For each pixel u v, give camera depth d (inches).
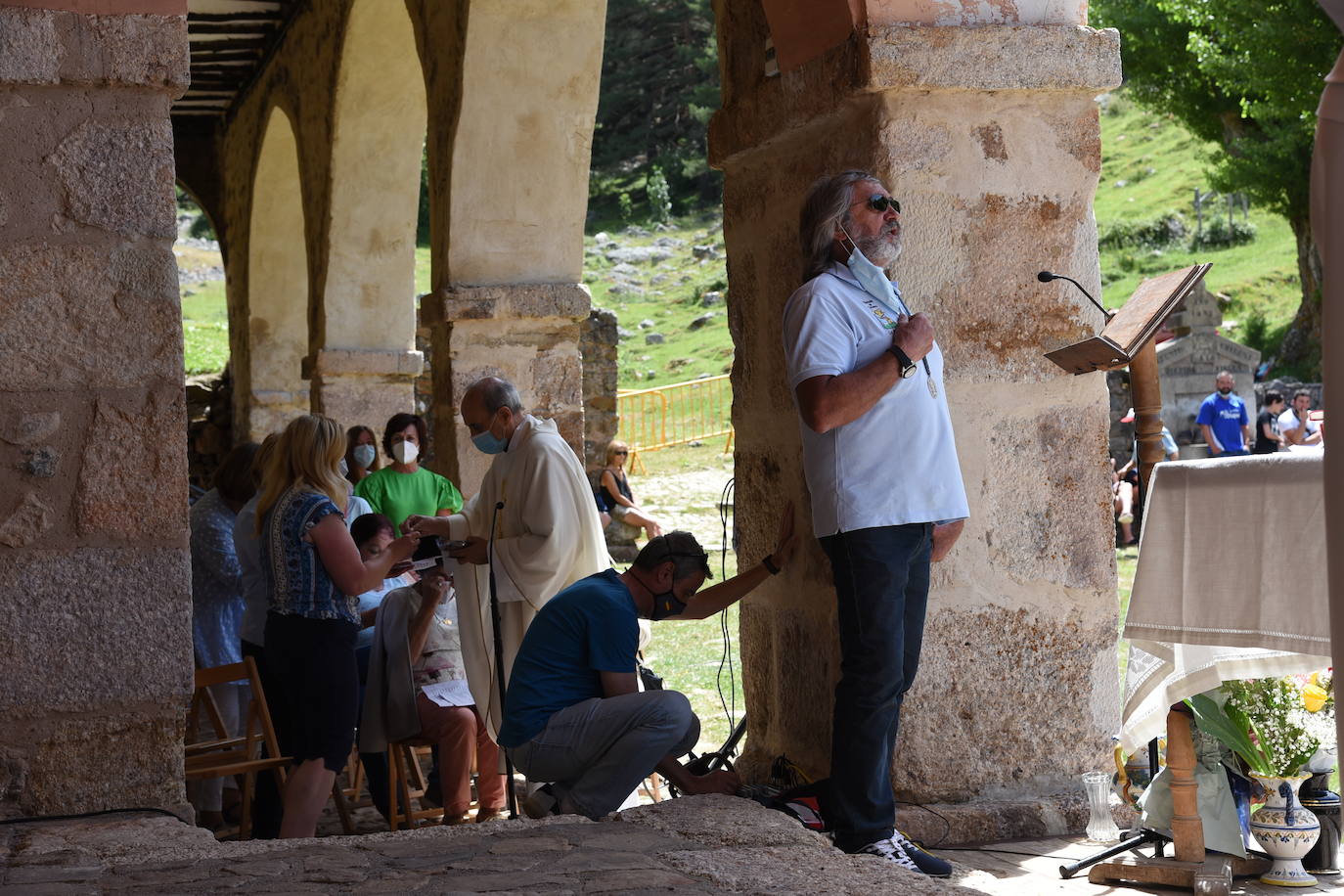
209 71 543.2
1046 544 164.1
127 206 131.1
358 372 402.9
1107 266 1296.8
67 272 129.6
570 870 104.0
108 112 130.8
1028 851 151.4
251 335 535.2
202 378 675.4
